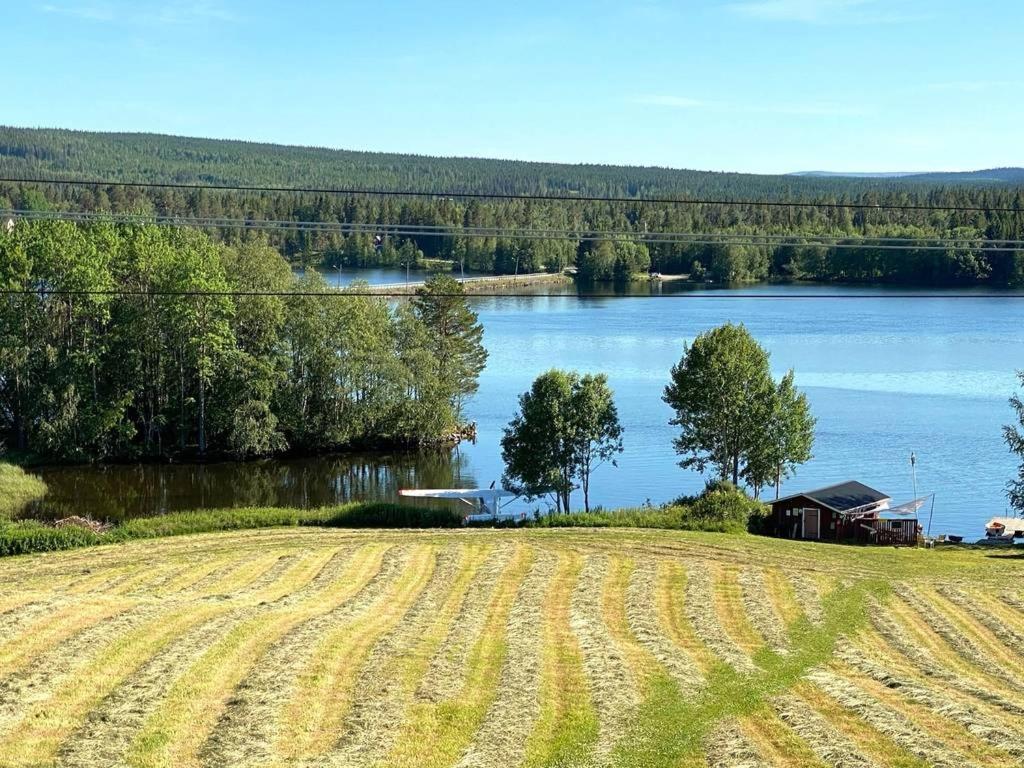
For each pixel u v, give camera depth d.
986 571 44.12
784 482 69.19
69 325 74.75
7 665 23.55
